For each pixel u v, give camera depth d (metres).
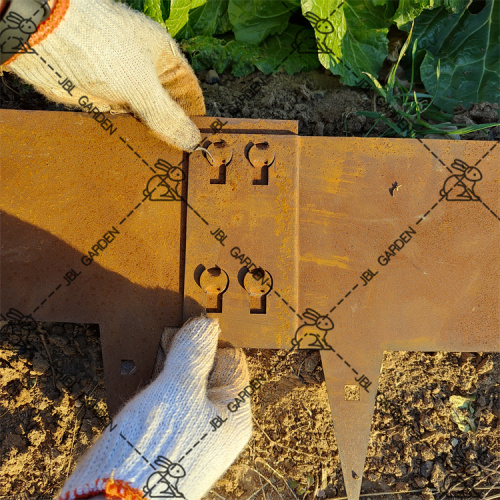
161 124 0.40
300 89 0.54
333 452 0.50
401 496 0.50
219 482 0.50
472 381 0.50
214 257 0.42
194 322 0.40
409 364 0.50
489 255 0.43
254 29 0.55
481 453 0.50
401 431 0.50
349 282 0.42
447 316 0.42
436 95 0.54
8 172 0.42
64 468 0.49
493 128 0.52
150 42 0.38
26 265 0.42
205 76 0.55
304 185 0.43
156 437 0.35
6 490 0.49
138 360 0.42
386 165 0.43
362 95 0.55
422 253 0.43
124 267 0.42
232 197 0.42
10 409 0.49
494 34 0.54
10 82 0.52
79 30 0.34
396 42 0.56
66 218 0.42
